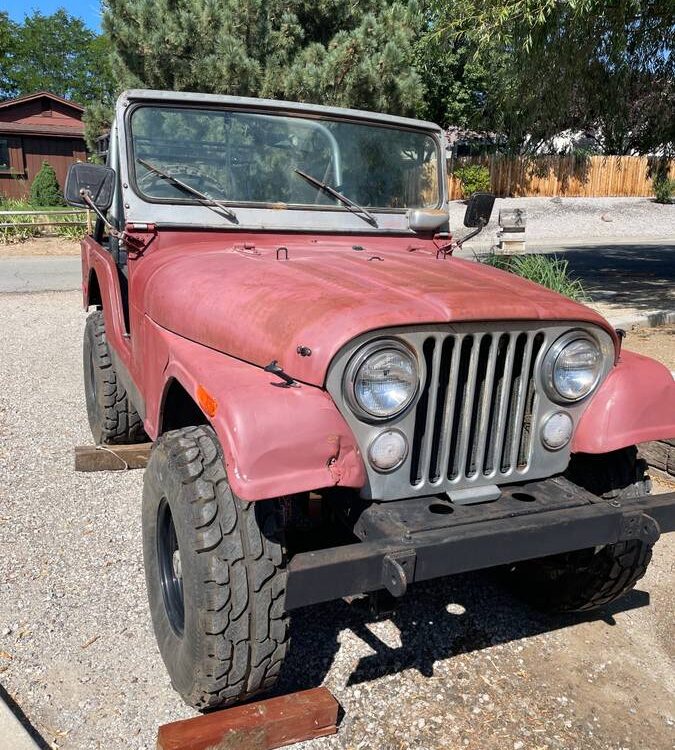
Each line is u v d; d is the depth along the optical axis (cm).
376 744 243
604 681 282
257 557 217
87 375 493
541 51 956
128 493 421
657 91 1123
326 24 1304
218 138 339
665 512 247
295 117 353
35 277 1281
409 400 221
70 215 1836
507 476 247
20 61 5481
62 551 356
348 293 235
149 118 330
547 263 855
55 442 498
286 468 203
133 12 1188
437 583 348
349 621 311
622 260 1574
